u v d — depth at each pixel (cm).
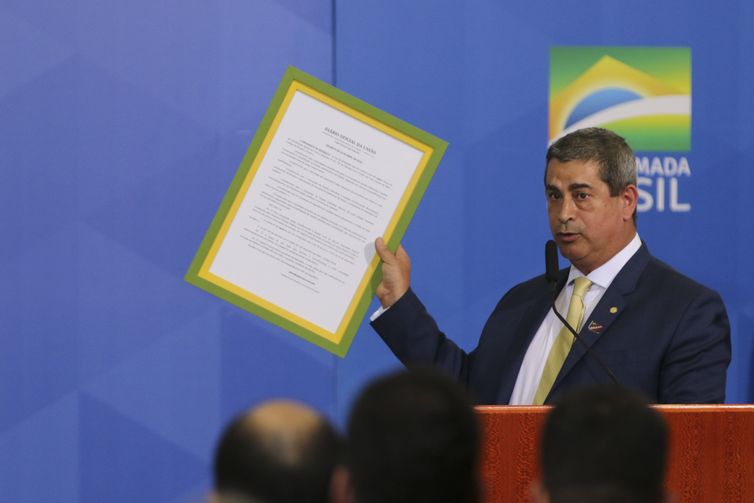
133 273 1128
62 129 1117
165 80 1123
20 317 1119
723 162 1141
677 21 1134
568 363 686
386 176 664
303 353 1147
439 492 295
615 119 1134
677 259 1141
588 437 300
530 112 1134
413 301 703
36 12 1112
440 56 1129
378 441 296
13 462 1125
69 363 1126
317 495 291
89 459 1131
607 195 708
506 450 516
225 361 1141
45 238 1118
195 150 1127
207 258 657
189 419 1140
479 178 1134
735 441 512
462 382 734
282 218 663
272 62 1129
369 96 1127
